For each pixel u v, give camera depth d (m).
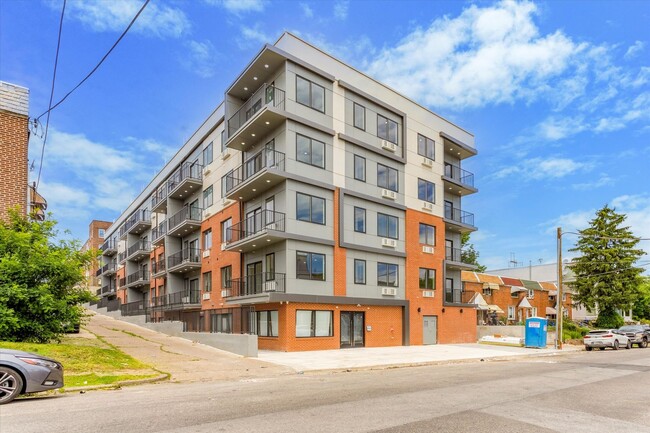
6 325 14.01
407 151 31.00
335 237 25.88
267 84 26.34
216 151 33.28
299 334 23.56
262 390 10.50
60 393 9.83
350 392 10.19
